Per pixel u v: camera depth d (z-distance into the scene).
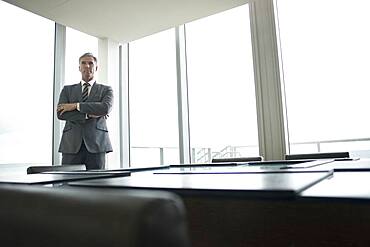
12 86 3.31
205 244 1.02
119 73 4.06
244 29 3.30
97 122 2.58
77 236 0.22
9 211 0.27
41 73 3.59
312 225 0.86
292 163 1.64
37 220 0.25
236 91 3.38
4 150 3.19
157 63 3.91
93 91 2.65
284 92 3.05
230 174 0.94
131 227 0.20
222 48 3.51
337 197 0.48
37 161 3.47
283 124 2.97
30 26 3.52
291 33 3.15
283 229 0.91
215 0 2.84
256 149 3.18
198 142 3.68
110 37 3.79
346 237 0.82
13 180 0.92
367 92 2.92
